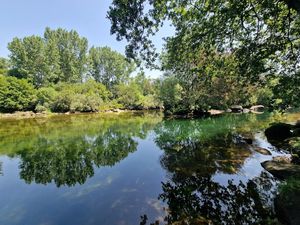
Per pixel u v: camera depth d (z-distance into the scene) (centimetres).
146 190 730
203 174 833
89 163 1065
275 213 548
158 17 706
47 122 2944
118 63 7569
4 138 1756
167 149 1264
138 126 2284
